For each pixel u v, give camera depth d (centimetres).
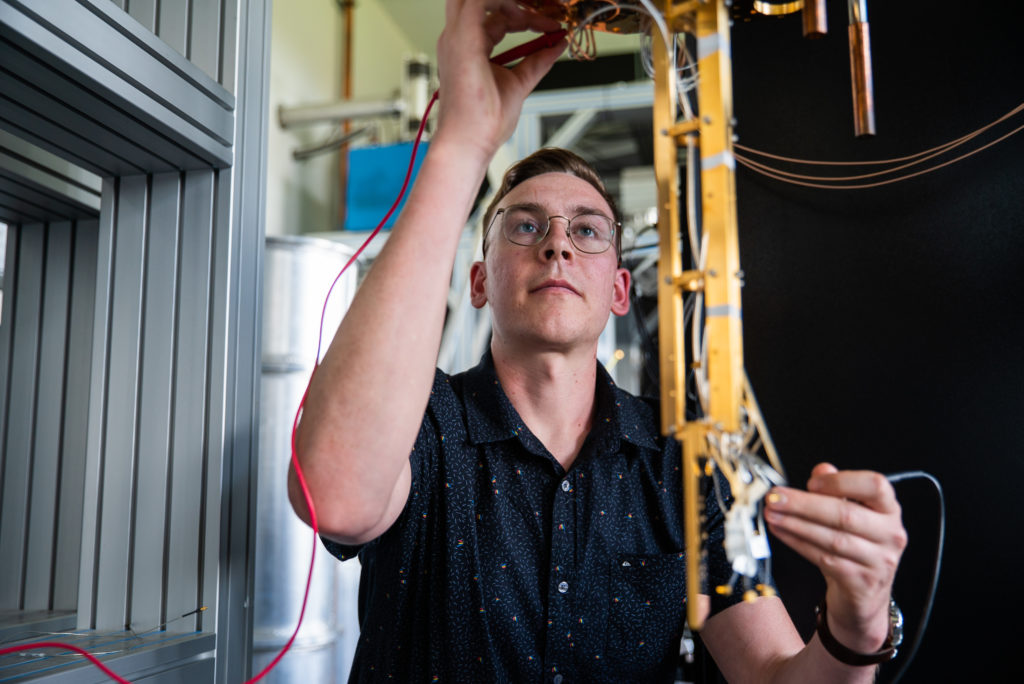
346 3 530
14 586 119
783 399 128
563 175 110
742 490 54
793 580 125
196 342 103
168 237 105
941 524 76
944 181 123
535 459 105
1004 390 117
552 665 99
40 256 125
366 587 112
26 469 121
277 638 242
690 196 57
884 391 123
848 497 65
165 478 101
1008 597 114
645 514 108
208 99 99
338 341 73
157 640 93
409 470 90
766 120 134
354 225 422
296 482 72
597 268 105
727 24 56
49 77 78
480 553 101
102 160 101
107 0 80
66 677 78
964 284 120
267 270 252
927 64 125
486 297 125
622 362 366
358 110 447
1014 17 121
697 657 127
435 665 98
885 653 74
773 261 131
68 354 123
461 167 75
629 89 384
